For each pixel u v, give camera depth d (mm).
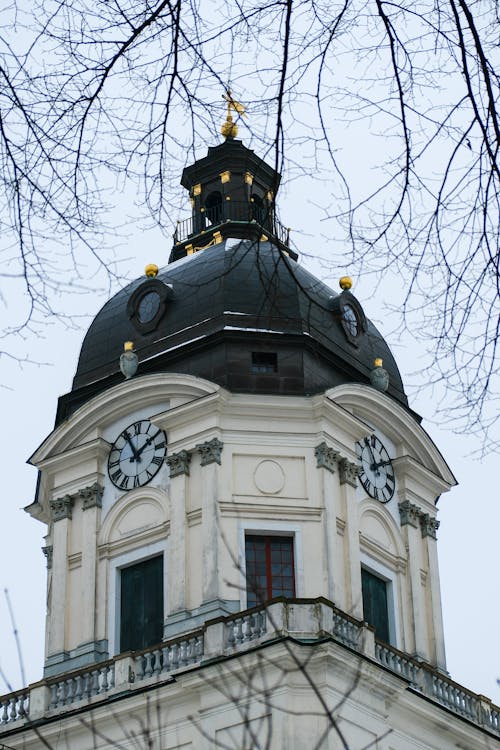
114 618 62031
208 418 62875
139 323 68188
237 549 60375
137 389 64688
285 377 64062
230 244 70562
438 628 65250
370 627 59094
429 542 67188
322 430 63094
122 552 63094
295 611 56688
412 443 67938
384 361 70625
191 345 65062
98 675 59812
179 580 60250
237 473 62000
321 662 55438
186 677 56469
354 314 68875
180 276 69062
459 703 63094
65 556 64375
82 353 70125
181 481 62281
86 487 65062
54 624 63000
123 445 65125
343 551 61844
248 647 56406
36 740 59344
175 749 56375
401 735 58688
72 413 66438
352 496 63312
